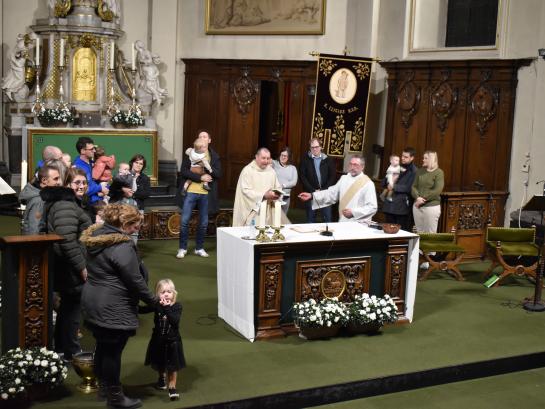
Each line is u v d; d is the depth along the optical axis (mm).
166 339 5156
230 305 6906
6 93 12531
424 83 11703
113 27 13148
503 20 10633
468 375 6289
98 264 4887
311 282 6832
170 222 10703
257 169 8227
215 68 14039
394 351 6461
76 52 12914
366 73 11695
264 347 6418
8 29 13188
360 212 7926
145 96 13484
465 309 7840
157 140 13211
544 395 6031
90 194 7789
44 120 12234
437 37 12055
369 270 7082
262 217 6586
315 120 11508
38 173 5789
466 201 9805
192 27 14328
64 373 5117
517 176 10438
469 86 11055
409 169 9453
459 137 11242
